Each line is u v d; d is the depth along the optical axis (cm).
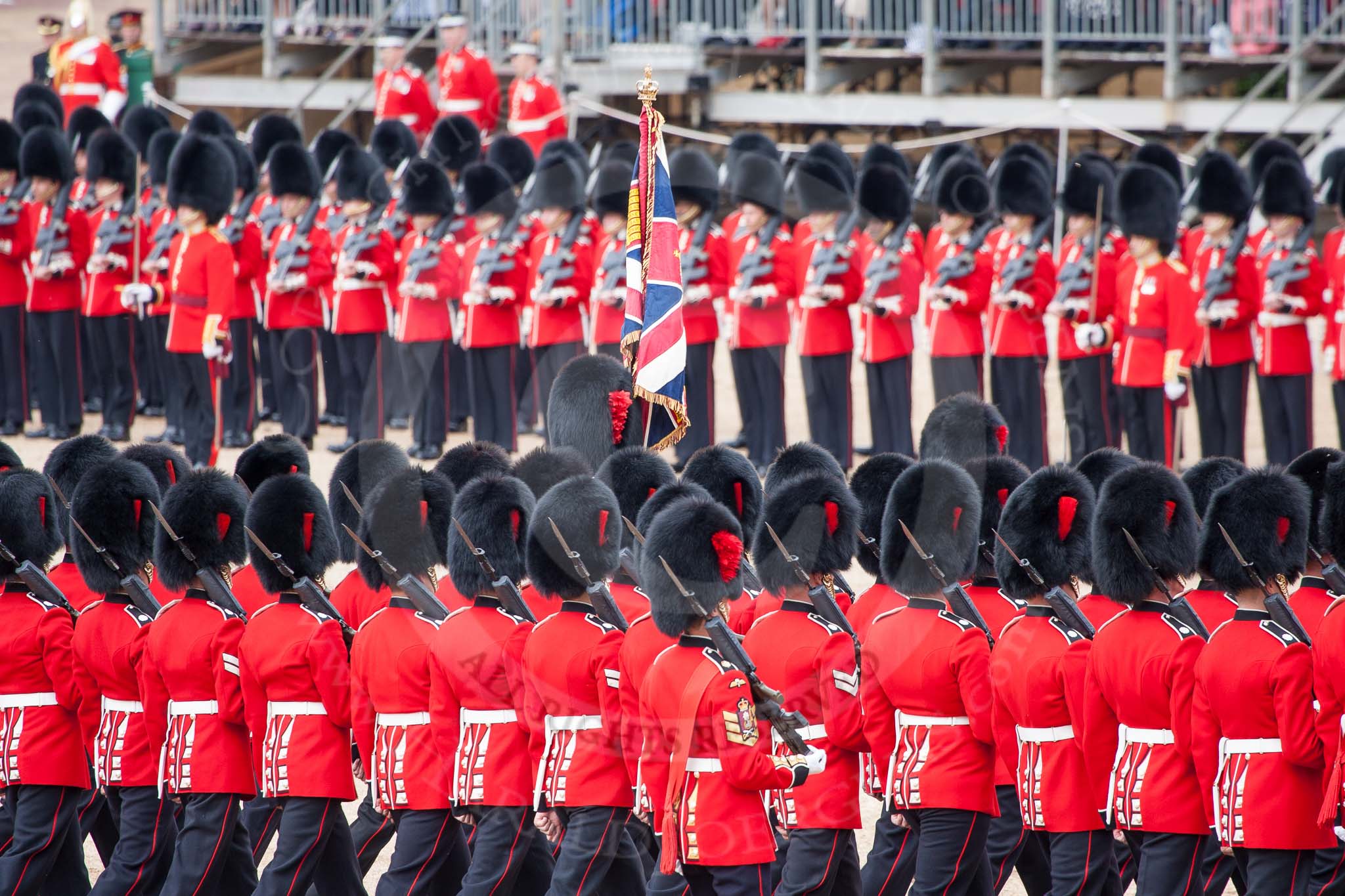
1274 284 4869
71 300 5856
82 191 5894
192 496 2705
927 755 2500
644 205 2411
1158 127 7600
